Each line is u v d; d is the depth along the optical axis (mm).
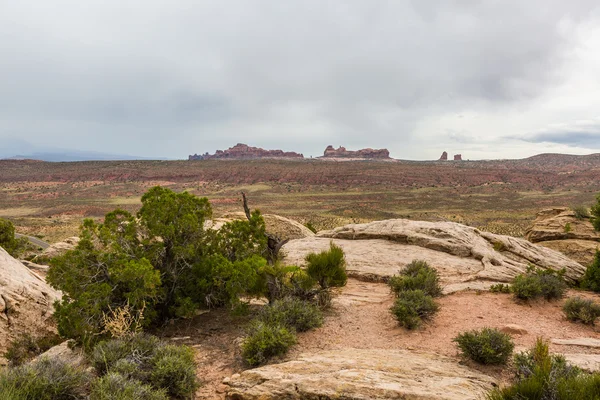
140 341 7016
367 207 134500
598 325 9000
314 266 10031
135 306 8438
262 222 11203
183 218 9453
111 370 5836
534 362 5902
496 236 19203
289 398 5375
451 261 15734
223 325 9672
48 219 108500
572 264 17422
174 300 9812
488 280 13719
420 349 7445
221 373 6844
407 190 174125
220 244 10922
